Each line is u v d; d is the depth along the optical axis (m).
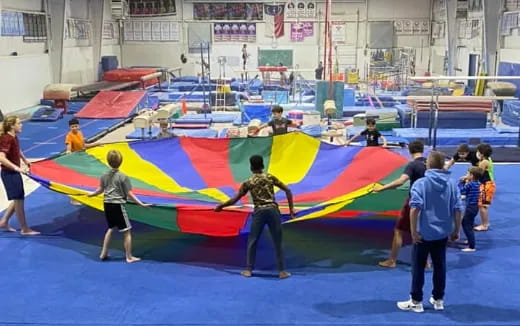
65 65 23.03
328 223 7.76
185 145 8.77
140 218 6.61
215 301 5.35
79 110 19.52
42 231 7.45
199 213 6.42
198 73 28.55
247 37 29.70
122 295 5.50
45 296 5.48
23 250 6.76
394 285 5.72
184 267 6.24
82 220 7.93
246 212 6.31
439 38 28.23
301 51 29.69
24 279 5.90
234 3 29.36
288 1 29.25
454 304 5.29
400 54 27.95
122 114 17.22
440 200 4.86
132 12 29.84
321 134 11.98
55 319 4.99
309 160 8.49
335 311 5.13
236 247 6.89
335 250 6.75
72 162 7.97
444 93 19.91
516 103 15.60
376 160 8.05
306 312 5.11
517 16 19.31
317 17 29.39
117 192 6.25
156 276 5.98
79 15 24.80
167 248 6.86
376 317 5.00
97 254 6.63
